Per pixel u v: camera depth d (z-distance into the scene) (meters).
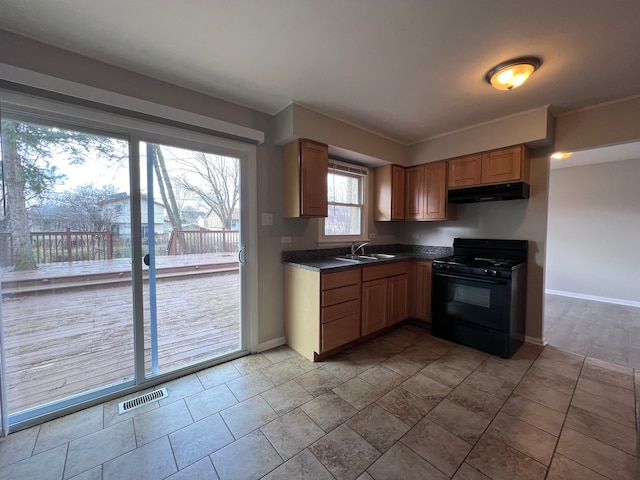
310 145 2.65
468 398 2.00
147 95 2.03
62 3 1.38
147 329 2.16
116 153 1.99
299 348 2.71
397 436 1.65
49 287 1.81
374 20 1.49
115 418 1.79
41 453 1.52
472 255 3.34
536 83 2.12
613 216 4.50
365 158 3.28
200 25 1.54
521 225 3.01
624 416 1.80
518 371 2.37
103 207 1.96
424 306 3.34
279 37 1.64
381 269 3.04
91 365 1.96
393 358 2.61
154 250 2.18
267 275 2.77
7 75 1.54
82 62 1.79
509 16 1.45
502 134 2.77
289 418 1.80
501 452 1.53
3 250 1.68
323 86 2.19
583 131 2.56
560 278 5.02
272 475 1.39
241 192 2.59
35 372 1.79
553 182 5.05
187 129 2.22
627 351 2.76
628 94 2.29
